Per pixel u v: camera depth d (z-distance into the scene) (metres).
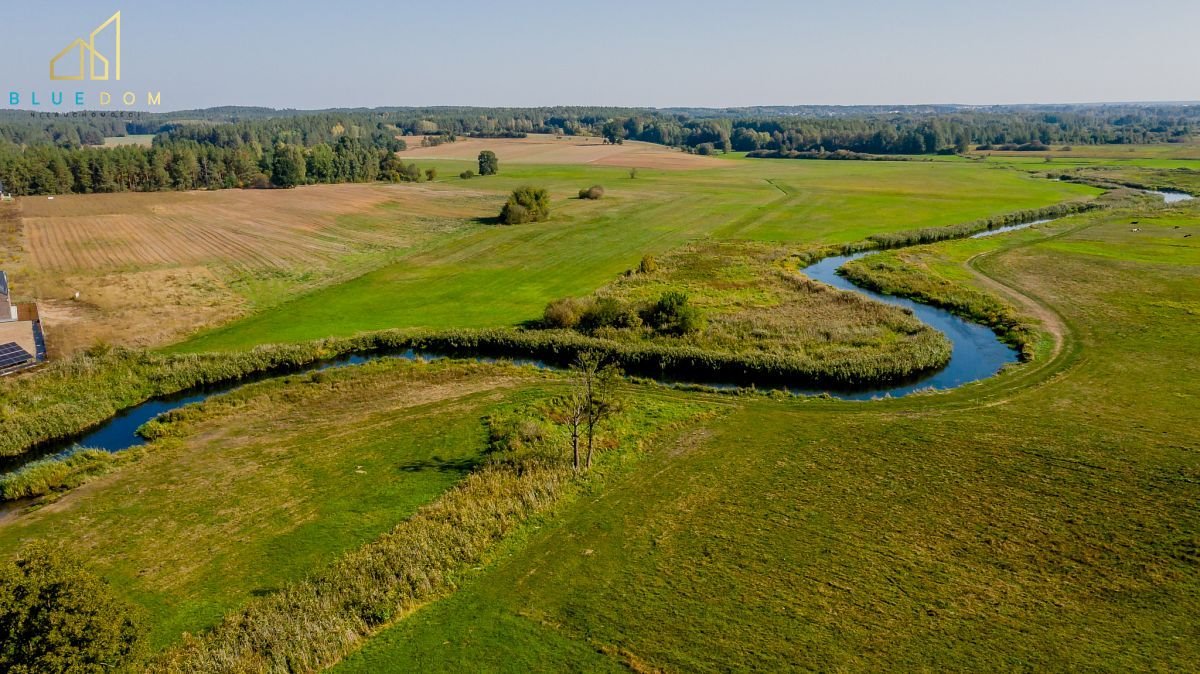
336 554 24.94
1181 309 51.72
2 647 15.45
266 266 69.69
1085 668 18.89
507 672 19.23
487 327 51.59
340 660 19.91
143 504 28.73
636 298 58.47
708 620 21.06
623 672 19.16
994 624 20.61
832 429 34.41
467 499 27.64
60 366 41.91
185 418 36.97
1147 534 24.66
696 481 29.47
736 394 39.50
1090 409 35.66
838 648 19.84
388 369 43.97
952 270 67.00
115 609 17.55
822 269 71.50
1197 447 30.91
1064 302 55.09
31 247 73.00
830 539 25.06
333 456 32.53
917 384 41.56
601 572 23.50
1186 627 20.23
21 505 29.27
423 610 21.91
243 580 23.61
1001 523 25.70
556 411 36.97
